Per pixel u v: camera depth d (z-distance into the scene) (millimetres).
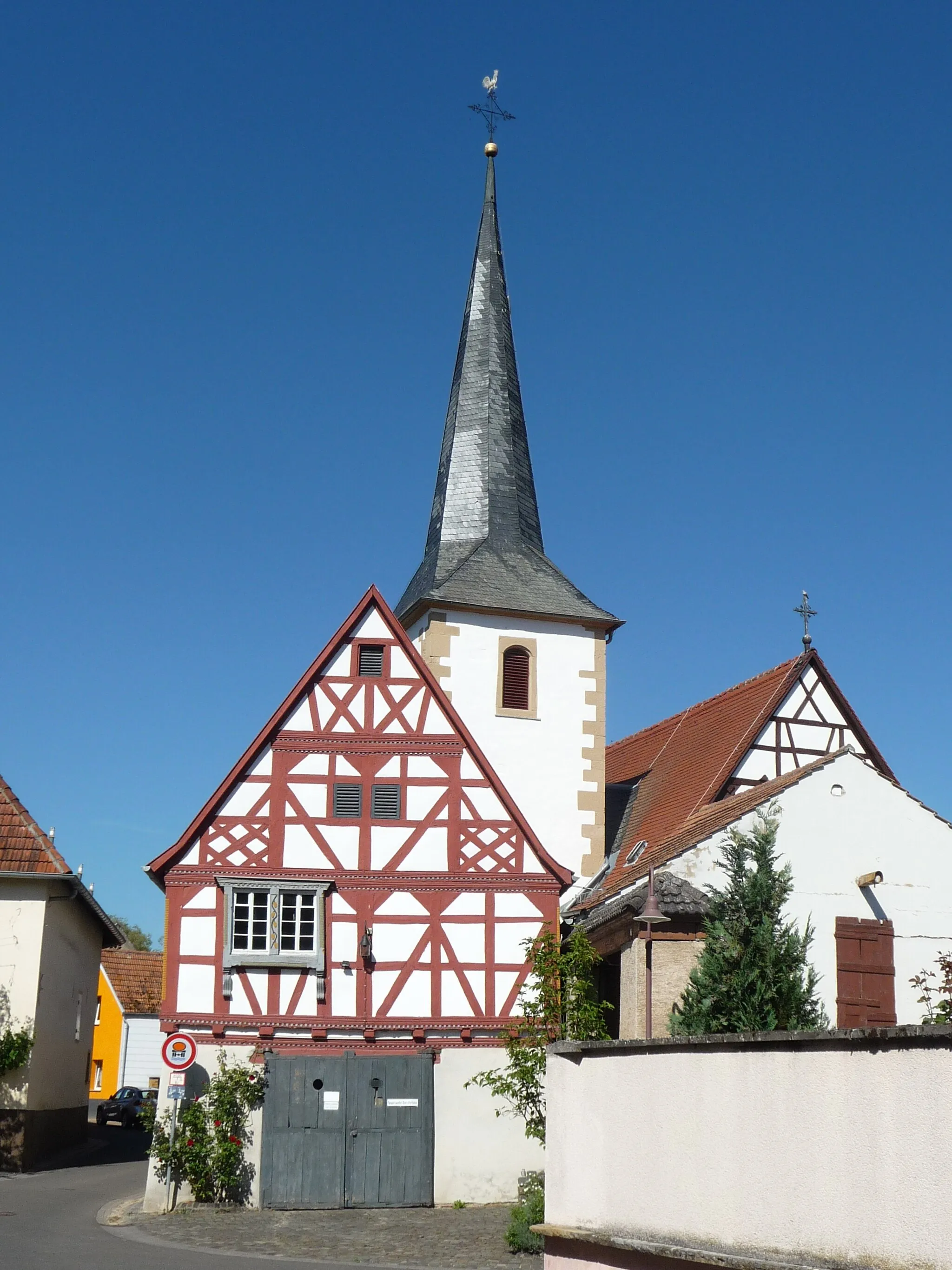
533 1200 18719
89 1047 36000
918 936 24531
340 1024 23828
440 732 25281
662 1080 10914
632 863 28391
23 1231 19562
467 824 24953
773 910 20984
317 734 25000
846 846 24641
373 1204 23203
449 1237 19594
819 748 30031
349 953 24203
